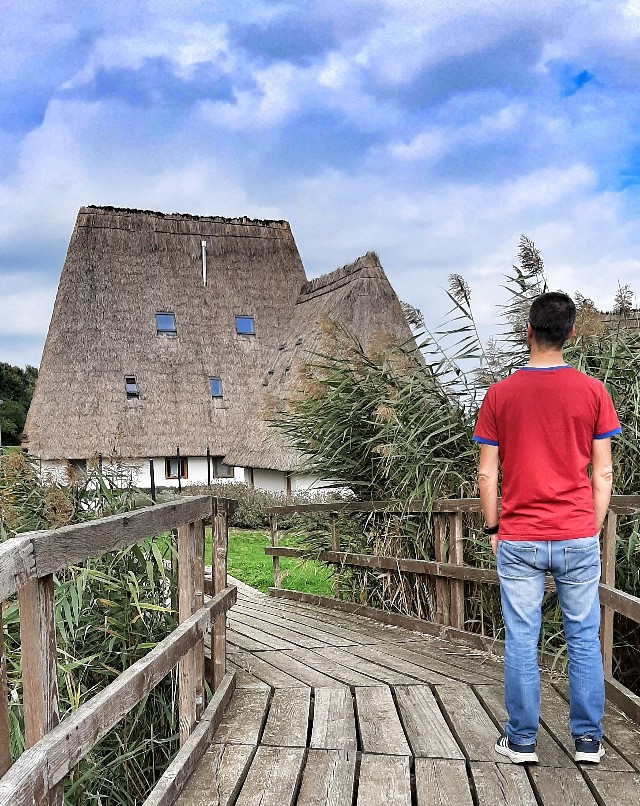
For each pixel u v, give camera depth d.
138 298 25.27
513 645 2.89
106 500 4.32
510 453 2.89
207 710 3.24
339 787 2.74
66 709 3.28
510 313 5.40
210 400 24.17
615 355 4.61
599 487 2.85
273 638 5.16
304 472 6.66
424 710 3.54
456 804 2.62
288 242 28.62
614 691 3.47
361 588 6.21
